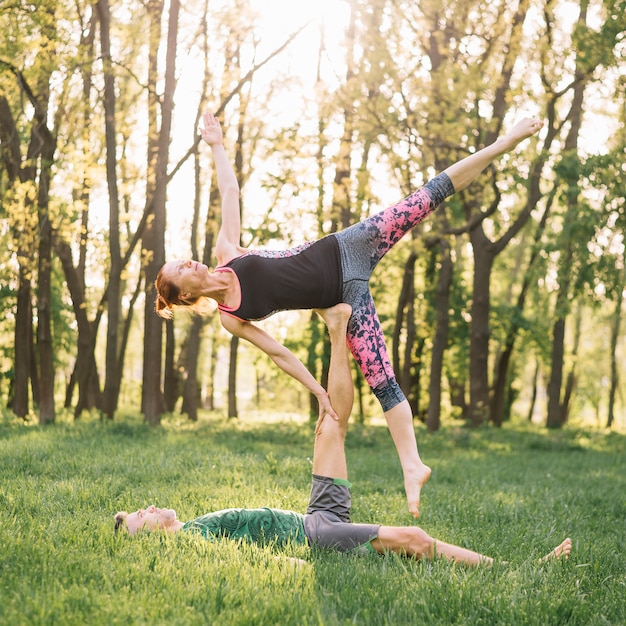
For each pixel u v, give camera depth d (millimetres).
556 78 16391
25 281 17250
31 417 16859
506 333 26188
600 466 13188
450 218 20766
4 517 5438
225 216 5434
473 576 4320
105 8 15477
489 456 13898
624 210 17250
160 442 12117
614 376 37625
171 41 16078
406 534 4902
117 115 19094
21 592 3713
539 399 57812
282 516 5168
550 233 18953
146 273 16797
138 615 3482
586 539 6160
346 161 18266
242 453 11570
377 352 5051
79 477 7707
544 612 3906
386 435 16844
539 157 17906
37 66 14508
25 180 16875
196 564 4312
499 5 15266
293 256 5031
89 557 4348
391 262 24500
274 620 3602
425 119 15758
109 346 16188
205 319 23000
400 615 3783
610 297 18219
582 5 15297
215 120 5777
